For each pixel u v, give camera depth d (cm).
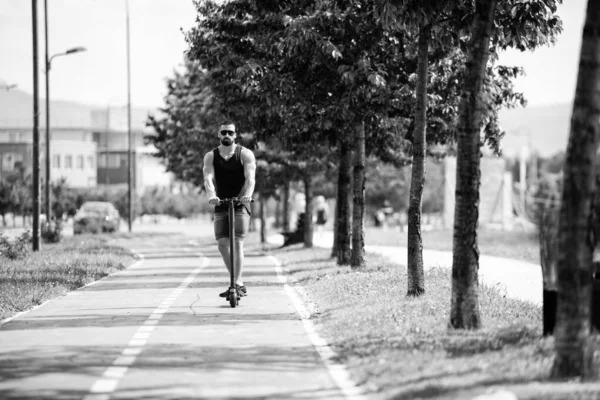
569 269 1792
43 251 6831
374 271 4566
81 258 5878
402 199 18475
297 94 4534
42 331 2523
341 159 5288
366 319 2584
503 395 1486
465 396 1520
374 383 1723
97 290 3878
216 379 1811
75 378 1825
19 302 3172
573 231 1795
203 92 7238
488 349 2034
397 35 4203
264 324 2678
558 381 1712
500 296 3406
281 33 4547
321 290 3700
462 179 2369
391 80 4488
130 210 12862
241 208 3181
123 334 2459
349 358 2000
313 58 4378
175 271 5181
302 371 1902
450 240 10288
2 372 1894
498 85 4656
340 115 4453
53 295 3609
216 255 7206
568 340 1775
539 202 17162
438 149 6072
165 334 2459
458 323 2369
